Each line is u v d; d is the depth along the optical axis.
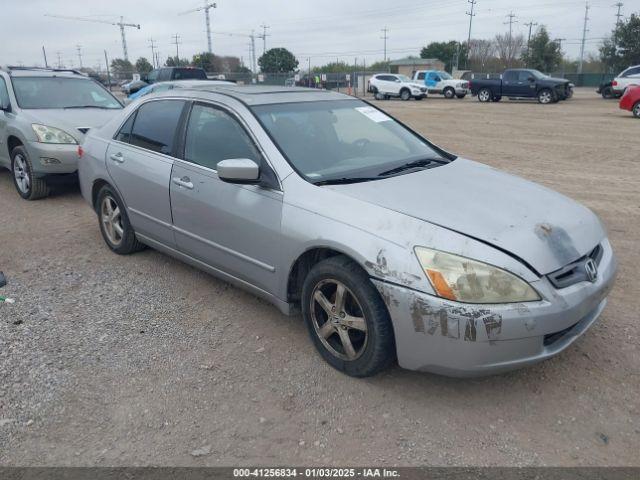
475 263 2.89
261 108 4.12
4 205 7.54
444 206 3.29
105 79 53.78
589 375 3.42
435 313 2.89
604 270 3.35
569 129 15.69
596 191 8.12
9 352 3.75
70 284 4.88
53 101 8.23
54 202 7.69
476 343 2.86
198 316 4.27
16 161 7.71
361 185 3.57
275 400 3.24
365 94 42.44
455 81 34.97
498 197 3.52
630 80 26.94
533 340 2.92
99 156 5.35
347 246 3.18
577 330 3.22
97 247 5.82
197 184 4.20
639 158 10.79
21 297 4.62
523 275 2.90
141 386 3.38
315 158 3.86
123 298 4.59
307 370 3.53
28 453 2.84
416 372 3.49
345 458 2.79
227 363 3.62
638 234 6.04
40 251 5.72
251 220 3.78
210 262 4.32
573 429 2.97
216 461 2.79
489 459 2.77
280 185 3.65
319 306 3.56
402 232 3.08
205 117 4.35
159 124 4.77
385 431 2.98
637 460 2.75
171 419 3.09
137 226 5.07
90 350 3.79
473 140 13.84
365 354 3.26
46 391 3.33
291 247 3.52
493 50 81.62
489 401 3.20
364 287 3.16
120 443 2.91
